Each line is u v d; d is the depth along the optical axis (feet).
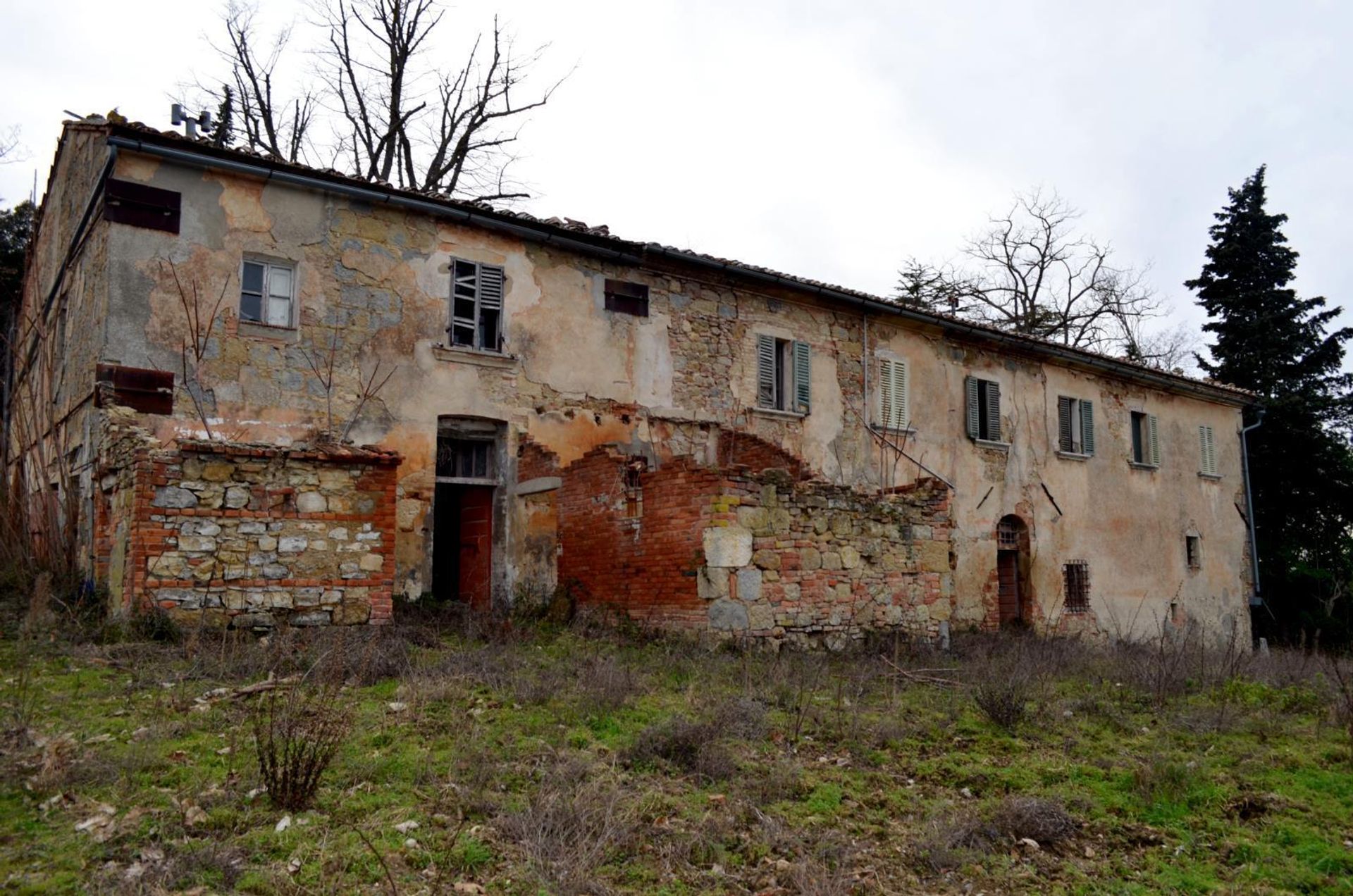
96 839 14.94
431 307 42.80
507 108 82.43
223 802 16.63
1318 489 86.38
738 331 52.60
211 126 45.85
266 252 39.04
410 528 40.86
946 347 61.98
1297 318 90.63
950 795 20.31
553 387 45.88
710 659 32.60
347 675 25.82
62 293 47.37
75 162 45.57
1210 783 21.42
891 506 41.93
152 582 28.76
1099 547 68.49
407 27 79.15
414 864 14.97
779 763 21.02
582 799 17.31
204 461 29.91
